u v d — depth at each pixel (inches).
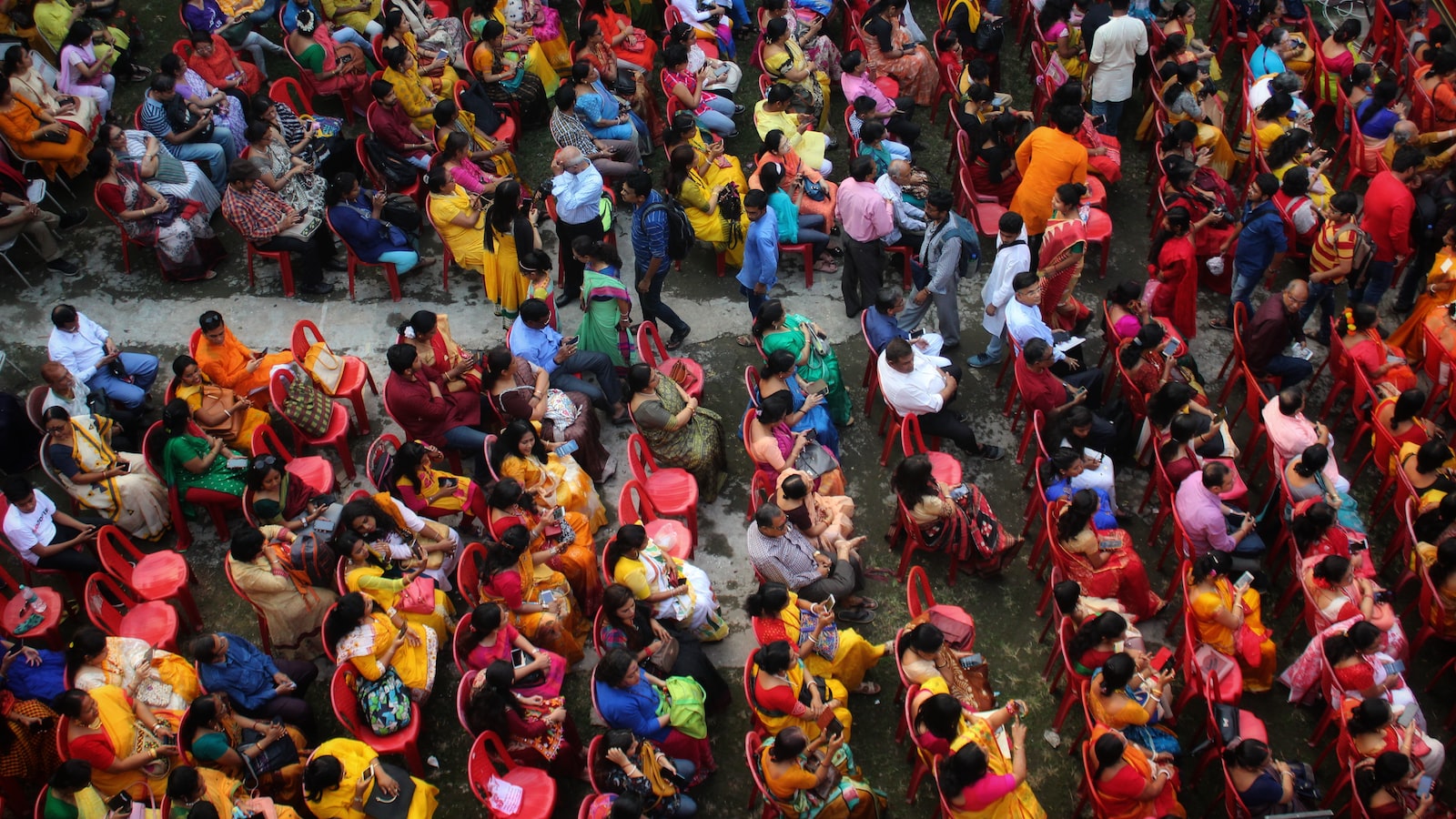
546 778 263.1
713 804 280.7
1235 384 389.4
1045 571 330.3
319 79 463.2
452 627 309.7
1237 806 260.8
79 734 253.6
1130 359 341.7
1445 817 264.4
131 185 384.8
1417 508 320.8
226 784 254.1
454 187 387.2
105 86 455.5
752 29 543.5
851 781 261.6
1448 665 302.4
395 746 269.1
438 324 346.6
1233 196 423.5
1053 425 341.1
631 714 262.5
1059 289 371.9
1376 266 401.4
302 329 350.6
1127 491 352.8
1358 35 476.7
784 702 259.8
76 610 316.8
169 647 288.7
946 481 327.6
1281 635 319.6
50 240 407.8
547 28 481.7
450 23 495.8
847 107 463.2
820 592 302.8
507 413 333.1
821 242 408.5
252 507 305.4
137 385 365.1
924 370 339.0
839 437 367.9
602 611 279.7
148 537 327.3
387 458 319.3
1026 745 292.5
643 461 339.9
